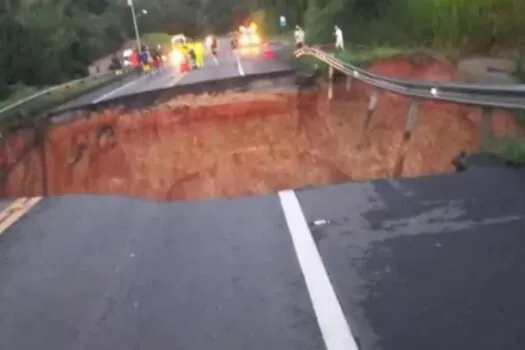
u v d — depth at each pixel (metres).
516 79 18.75
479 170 9.01
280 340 4.62
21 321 5.37
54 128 23.83
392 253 6.05
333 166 24.03
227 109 25.55
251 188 25.09
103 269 6.45
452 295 5.02
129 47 83.94
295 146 25.12
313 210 7.83
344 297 5.21
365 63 25.97
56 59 47.81
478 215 6.91
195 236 7.27
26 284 6.22
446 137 18.19
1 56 44.53
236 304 5.32
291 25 76.12
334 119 24.81
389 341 4.43
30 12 50.72
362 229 6.89
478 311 4.72
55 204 9.56
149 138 25.70
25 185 21.84
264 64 34.72
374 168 21.70
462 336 4.38
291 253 6.38
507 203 7.21
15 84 42.81
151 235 7.50
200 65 39.84
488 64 23.12
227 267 6.18
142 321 5.16
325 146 24.58
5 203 9.92
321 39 42.28
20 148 22.19
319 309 5.05
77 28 64.81
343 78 25.14
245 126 25.38
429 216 7.06
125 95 26.12
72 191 23.88
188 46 40.41
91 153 24.72
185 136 25.44
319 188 8.96
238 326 4.92
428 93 13.58
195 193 25.22
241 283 5.75
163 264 6.44
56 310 5.53
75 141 24.36
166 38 108.62
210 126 25.61
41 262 6.84
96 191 24.52
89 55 59.78
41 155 23.23
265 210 8.09
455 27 28.44
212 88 26.17
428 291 5.14
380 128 21.67
